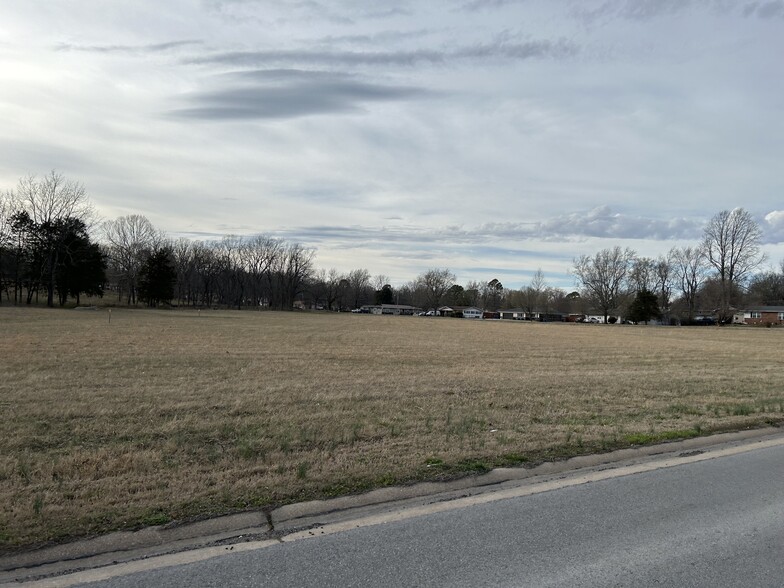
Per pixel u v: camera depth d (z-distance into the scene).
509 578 3.54
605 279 108.69
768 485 5.48
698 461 6.31
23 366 14.25
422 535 4.18
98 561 3.70
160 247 102.56
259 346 23.28
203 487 5.03
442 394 10.98
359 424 7.83
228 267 117.75
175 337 26.88
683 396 11.14
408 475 5.49
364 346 25.22
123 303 95.81
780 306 106.06
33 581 3.42
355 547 3.96
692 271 94.44
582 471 5.88
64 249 71.94
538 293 140.62
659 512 4.73
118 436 7.02
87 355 17.33
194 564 3.67
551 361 20.06
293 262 126.81
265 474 5.42
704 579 3.57
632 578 3.58
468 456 6.14
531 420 8.38
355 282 162.88
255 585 3.40
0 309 54.78
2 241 70.62
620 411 9.30
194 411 8.77
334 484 5.19
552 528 4.36
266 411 8.90
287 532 4.20
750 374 15.97
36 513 4.35
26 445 6.56
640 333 54.56
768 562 3.83
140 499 4.71
